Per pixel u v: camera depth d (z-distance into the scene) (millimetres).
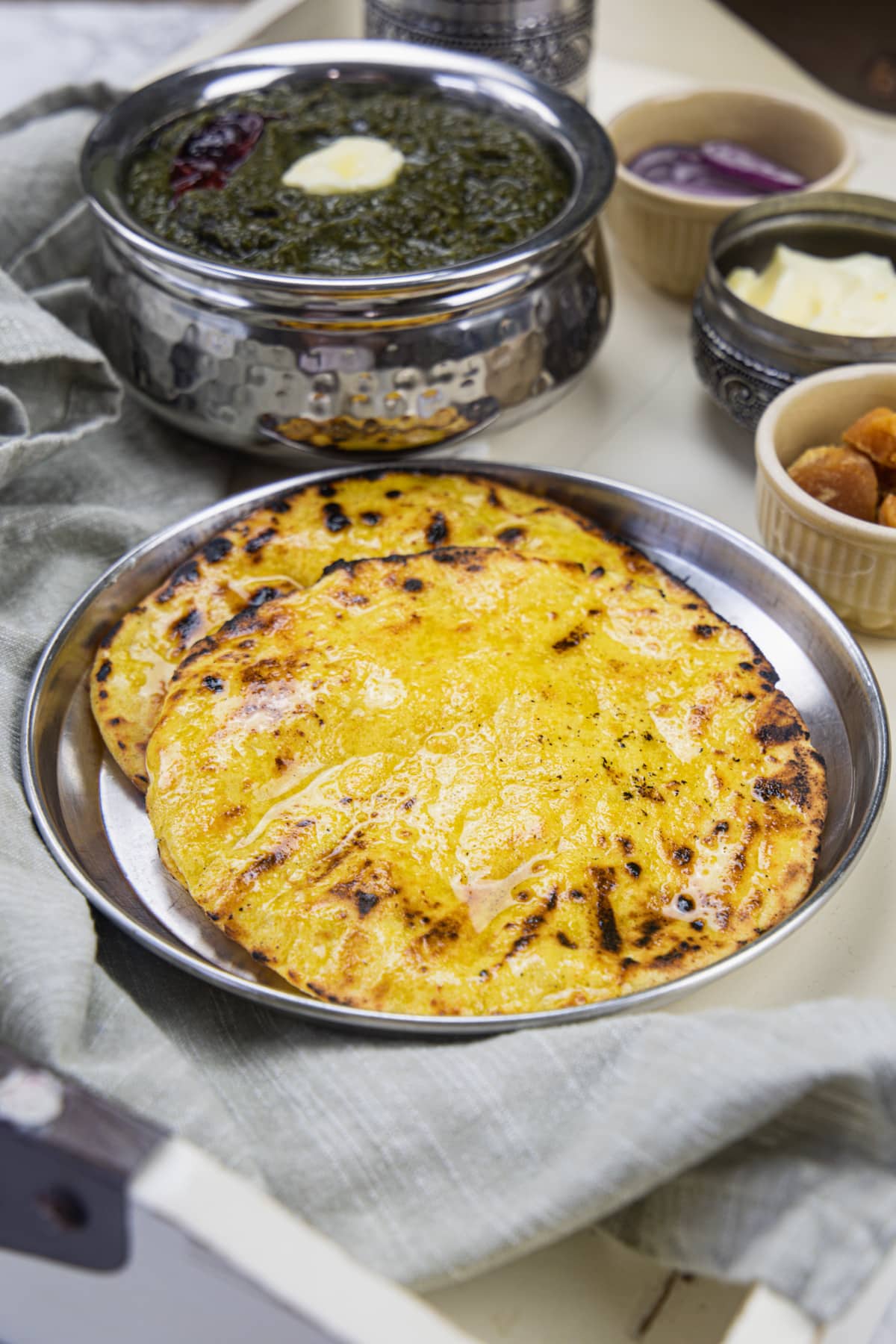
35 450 616
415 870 531
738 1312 488
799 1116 478
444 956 518
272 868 531
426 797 545
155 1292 438
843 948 550
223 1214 406
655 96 775
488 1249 476
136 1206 405
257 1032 525
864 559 606
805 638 602
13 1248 453
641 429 708
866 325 671
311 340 623
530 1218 475
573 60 791
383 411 639
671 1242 483
